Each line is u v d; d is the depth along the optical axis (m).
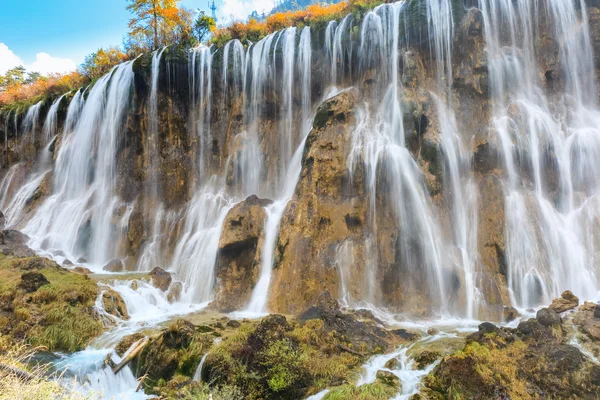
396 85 17.53
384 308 13.55
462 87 17.81
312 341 10.04
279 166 19.94
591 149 15.25
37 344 10.97
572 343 9.34
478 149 16.06
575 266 13.66
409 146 16.17
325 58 20.23
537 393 7.99
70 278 14.19
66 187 23.77
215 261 16.31
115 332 11.83
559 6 17.89
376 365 9.47
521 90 17.42
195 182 21.55
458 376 8.24
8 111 28.11
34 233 22.20
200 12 28.11
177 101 22.62
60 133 25.88
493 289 13.34
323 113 17.19
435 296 13.50
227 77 22.06
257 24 24.66
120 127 22.70
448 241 14.71
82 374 9.67
